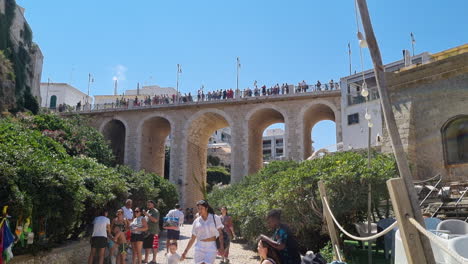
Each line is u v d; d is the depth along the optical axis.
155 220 11.71
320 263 6.71
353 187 9.93
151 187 20.38
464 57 10.87
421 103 12.01
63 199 9.48
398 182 4.03
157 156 48.59
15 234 7.87
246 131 39.75
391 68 28.89
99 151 26.14
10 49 35.75
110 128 46.66
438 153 11.45
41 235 9.05
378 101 23.31
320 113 41.25
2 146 8.86
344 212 10.37
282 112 38.59
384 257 10.05
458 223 7.00
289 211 11.08
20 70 37.50
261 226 13.16
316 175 10.86
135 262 10.60
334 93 36.03
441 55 12.32
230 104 40.94
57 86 72.81
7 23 36.34
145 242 11.52
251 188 18.67
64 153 14.16
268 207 11.91
